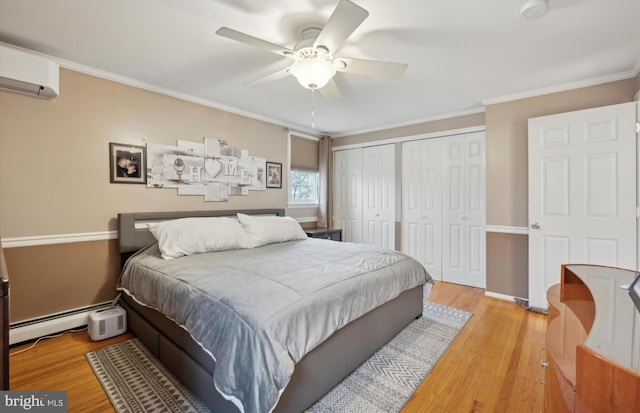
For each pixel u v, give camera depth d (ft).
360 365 6.29
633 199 7.81
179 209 10.08
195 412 4.89
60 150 7.70
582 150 8.50
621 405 1.92
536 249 9.29
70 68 7.77
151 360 6.46
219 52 7.17
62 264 7.82
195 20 5.87
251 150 12.35
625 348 2.54
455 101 10.68
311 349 4.76
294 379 4.60
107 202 8.52
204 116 10.72
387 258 7.93
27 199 7.27
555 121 8.91
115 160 8.63
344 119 13.19
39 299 7.49
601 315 3.28
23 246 7.24
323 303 5.12
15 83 6.61
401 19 5.74
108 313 7.64
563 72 8.20
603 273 4.76
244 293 5.00
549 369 3.36
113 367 6.20
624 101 8.28
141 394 5.35
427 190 13.28
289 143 14.08
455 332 7.90
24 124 7.20
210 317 4.77
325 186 15.80
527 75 8.39
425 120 13.02
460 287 12.03
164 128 9.66
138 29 6.20
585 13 5.54
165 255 7.71
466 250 12.30
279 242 10.23
